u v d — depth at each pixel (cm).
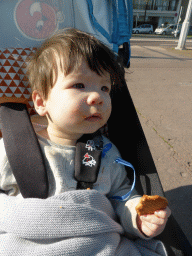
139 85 420
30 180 70
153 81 450
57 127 74
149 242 69
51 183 72
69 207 61
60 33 78
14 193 75
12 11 96
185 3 2591
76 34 73
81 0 97
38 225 59
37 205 61
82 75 64
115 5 100
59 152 75
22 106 83
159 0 2667
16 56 97
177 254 64
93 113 64
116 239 67
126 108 94
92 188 75
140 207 58
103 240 63
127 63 109
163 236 70
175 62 652
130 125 93
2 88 94
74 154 77
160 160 211
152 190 79
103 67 68
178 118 293
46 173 71
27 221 59
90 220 62
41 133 81
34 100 75
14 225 60
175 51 883
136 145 89
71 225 60
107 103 68
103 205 71
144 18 2644
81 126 66
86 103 63
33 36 101
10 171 74
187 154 221
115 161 83
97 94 64
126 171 92
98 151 79
